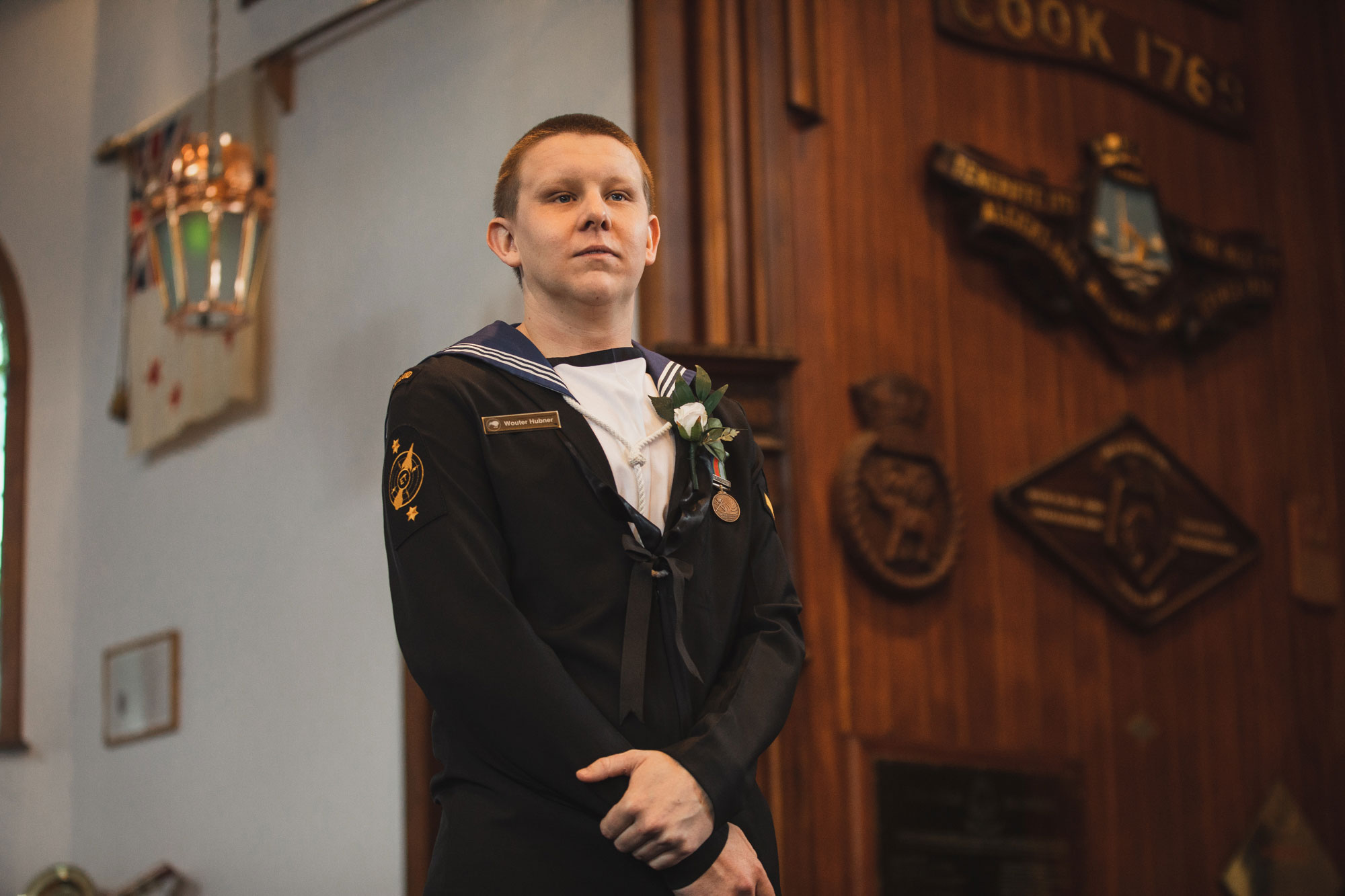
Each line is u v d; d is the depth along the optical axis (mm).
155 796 6441
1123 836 5539
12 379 7508
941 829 5082
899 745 5082
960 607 5379
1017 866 5195
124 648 6711
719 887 1731
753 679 1897
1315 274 6680
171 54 7094
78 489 7203
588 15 5344
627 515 1906
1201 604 6016
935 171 5590
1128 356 5949
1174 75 6402
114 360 7160
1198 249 6164
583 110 5293
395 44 5988
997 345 5707
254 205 5895
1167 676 5832
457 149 5668
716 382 4980
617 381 2020
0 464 7535
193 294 5770
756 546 2066
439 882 1803
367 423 5809
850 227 5434
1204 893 5699
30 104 7805
